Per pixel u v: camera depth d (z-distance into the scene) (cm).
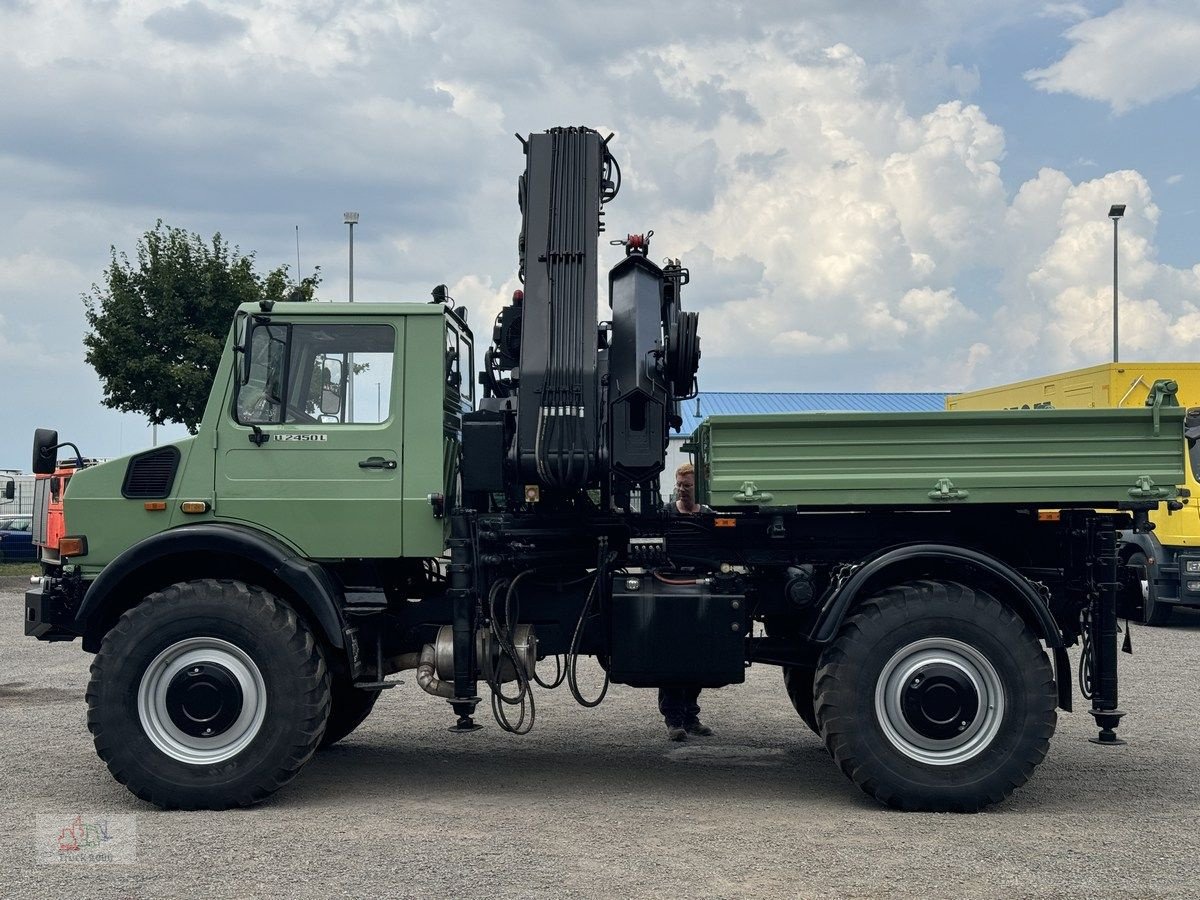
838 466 612
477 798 620
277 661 593
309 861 496
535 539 664
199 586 601
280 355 641
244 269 2142
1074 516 644
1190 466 1400
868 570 602
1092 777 670
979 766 587
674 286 687
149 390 2066
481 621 641
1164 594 1409
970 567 613
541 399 645
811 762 718
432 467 634
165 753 591
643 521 667
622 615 626
